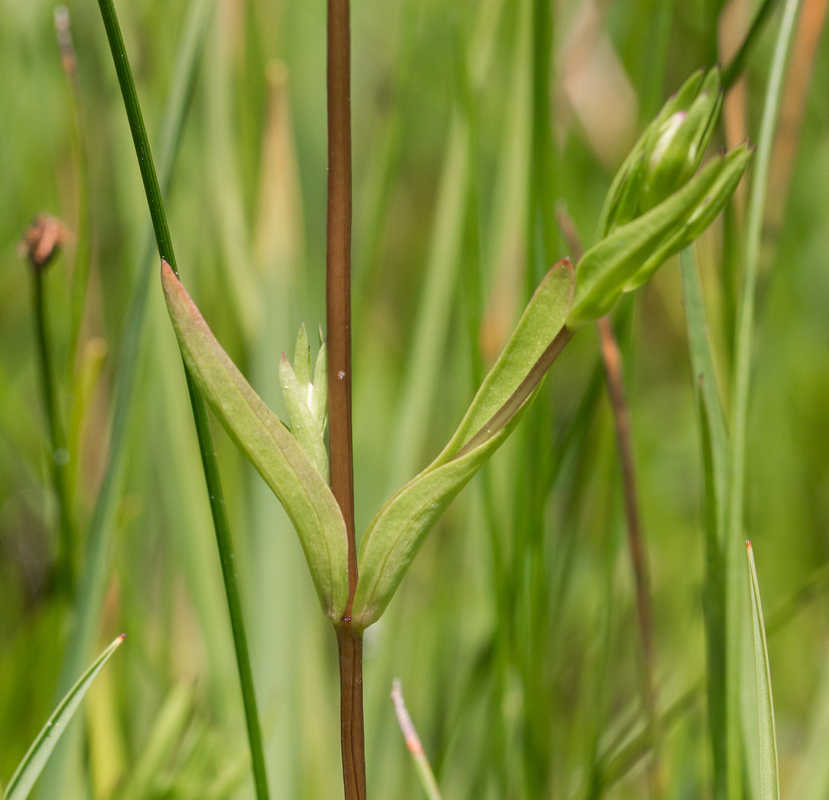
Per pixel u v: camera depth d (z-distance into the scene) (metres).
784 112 0.36
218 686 0.35
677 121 0.28
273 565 0.36
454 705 0.39
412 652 0.41
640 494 0.41
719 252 0.35
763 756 0.29
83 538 0.35
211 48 0.42
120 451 0.33
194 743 0.33
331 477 0.29
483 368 0.37
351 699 0.29
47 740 0.29
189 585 0.37
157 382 0.39
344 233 0.29
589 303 0.28
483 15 0.41
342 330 0.29
